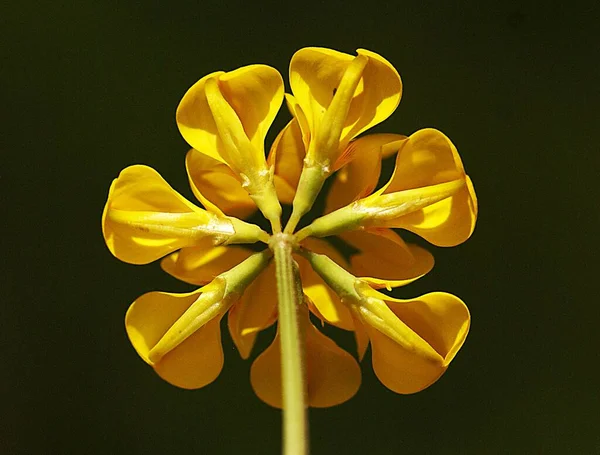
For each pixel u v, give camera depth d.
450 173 0.11
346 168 0.12
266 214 0.11
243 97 0.12
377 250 0.12
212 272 0.12
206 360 0.12
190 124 0.12
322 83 0.12
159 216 0.11
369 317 0.11
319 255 0.11
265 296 0.12
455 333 0.11
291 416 0.11
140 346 0.12
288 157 0.12
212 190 0.12
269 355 0.12
